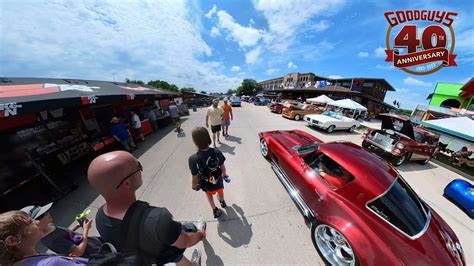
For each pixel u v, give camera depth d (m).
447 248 1.75
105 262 0.87
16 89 3.89
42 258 0.88
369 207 1.97
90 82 6.90
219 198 2.87
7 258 0.81
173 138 7.29
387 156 5.72
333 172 2.58
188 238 1.15
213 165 2.24
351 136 8.80
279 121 11.69
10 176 3.54
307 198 2.65
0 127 3.50
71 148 4.71
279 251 2.31
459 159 5.70
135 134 6.77
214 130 5.92
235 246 2.36
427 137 5.68
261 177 4.05
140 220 0.89
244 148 5.92
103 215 0.97
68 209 3.06
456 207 3.46
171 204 3.12
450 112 10.61
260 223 2.73
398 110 24.36
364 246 1.76
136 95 6.89
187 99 23.89
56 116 4.82
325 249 2.21
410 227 1.82
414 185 4.40
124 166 0.92
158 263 1.05
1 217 0.81
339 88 23.16
